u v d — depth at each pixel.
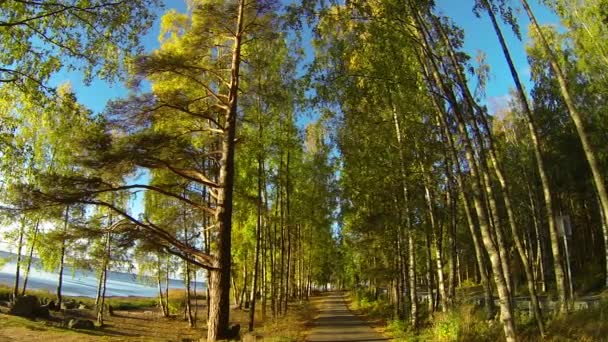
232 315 35.06
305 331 20.02
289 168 27.36
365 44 12.59
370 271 25.38
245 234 30.33
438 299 22.28
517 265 41.53
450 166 18.42
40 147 18.70
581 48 18.31
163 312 35.41
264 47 19.41
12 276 81.56
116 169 14.66
